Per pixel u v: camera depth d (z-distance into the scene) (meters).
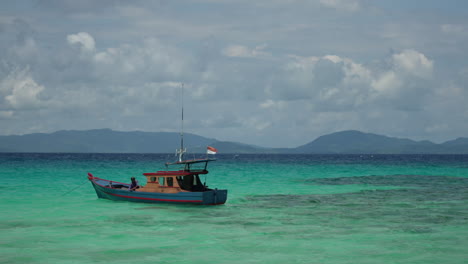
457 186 50.25
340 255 18.19
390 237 21.34
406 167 105.38
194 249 19.08
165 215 27.89
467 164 129.75
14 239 20.83
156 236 21.66
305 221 25.80
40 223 25.00
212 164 125.25
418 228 23.64
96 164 107.62
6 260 17.30
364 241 20.53
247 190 45.44
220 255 18.09
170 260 17.39
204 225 24.53
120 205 31.97
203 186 32.06
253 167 102.12
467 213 28.70
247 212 29.38
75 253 18.36
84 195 38.69
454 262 17.17
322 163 137.75
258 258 17.75
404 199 36.75
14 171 72.25
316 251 18.77
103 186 34.66
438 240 20.70
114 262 17.06
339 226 24.33
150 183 32.34
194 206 30.41
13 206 31.70
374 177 66.38
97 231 22.77
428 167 105.94
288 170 87.44
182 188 30.98
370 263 17.03
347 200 36.25
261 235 21.94
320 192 43.25
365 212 29.33
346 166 111.06
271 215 28.12
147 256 17.94
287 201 35.53
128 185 36.56
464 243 20.11
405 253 18.45
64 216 27.42
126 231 22.81
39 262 17.03
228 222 25.48
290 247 19.39
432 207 31.78
